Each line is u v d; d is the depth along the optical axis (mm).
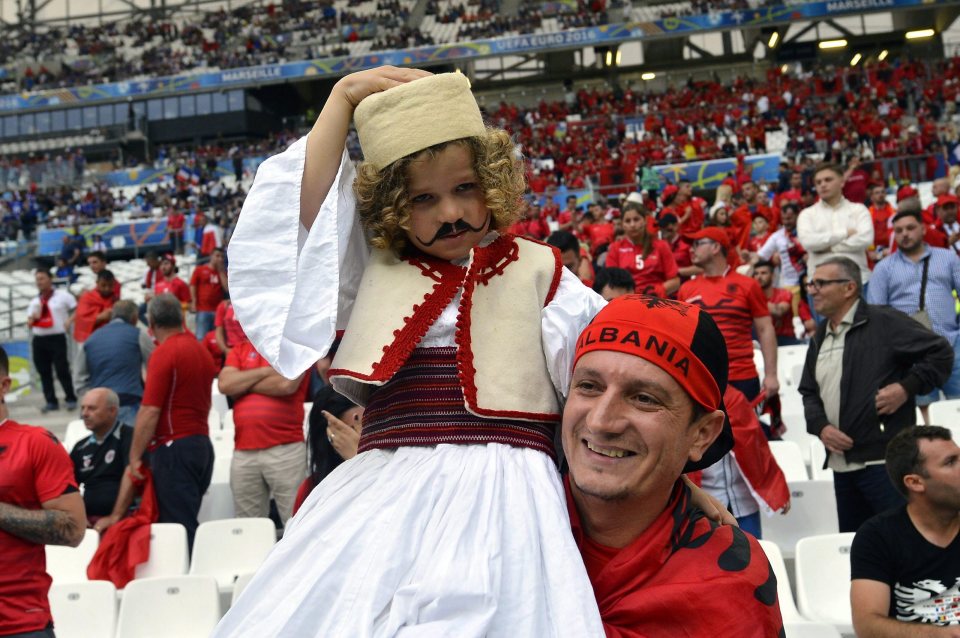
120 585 5066
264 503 5742
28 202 27203
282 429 5680
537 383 1682
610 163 24109
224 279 11555
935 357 4465
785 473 5680
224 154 34875
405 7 41594
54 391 11812
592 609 1470
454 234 1700
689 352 1564
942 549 3471
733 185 22000
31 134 37125
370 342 1685
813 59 38656
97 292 11039
